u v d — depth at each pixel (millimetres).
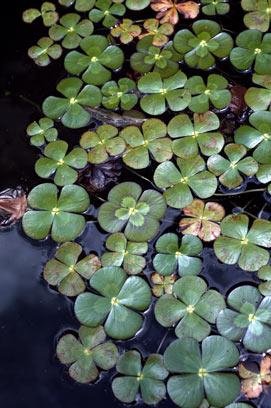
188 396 708
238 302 729
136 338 734
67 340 730
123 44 845
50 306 751
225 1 853
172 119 790
